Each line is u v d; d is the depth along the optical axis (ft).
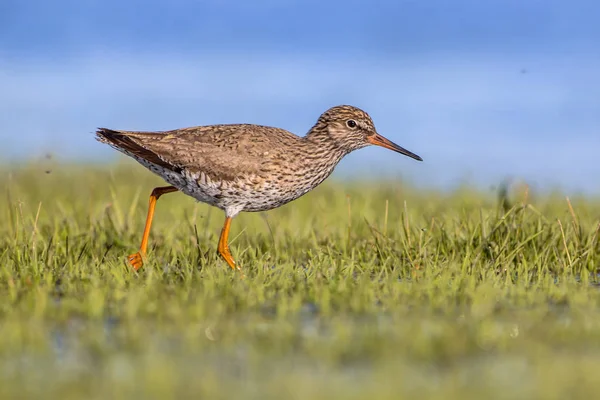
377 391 24.99
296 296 34.81
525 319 32.65
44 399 24.45
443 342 29.07
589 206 61.26
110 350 28.76
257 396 24.73
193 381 25.91
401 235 46.85
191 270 39.88
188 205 62.44
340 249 46.83
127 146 45.06
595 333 30.40
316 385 25.64
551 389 24.98
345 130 49.16
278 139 46.55
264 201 46.60
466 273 39.88
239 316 33.17
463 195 66.28
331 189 72.90
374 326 31.24
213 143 45.21
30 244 43.86
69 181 73.77
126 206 59.67
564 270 41.55
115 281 37.76
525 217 48.85
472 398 24.58
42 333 30.09
